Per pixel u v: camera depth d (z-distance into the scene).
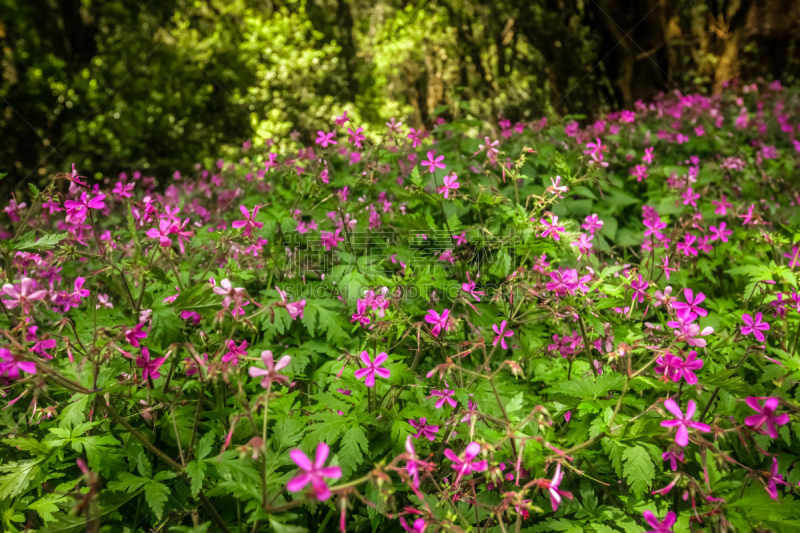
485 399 2.62
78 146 13.53
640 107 8.37
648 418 2.26
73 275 3.90
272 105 15.65
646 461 2.09
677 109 7.45
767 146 6.30
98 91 14.91
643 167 4.95
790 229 3.83
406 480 1.90
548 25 12.79
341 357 2.62
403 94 18.61
